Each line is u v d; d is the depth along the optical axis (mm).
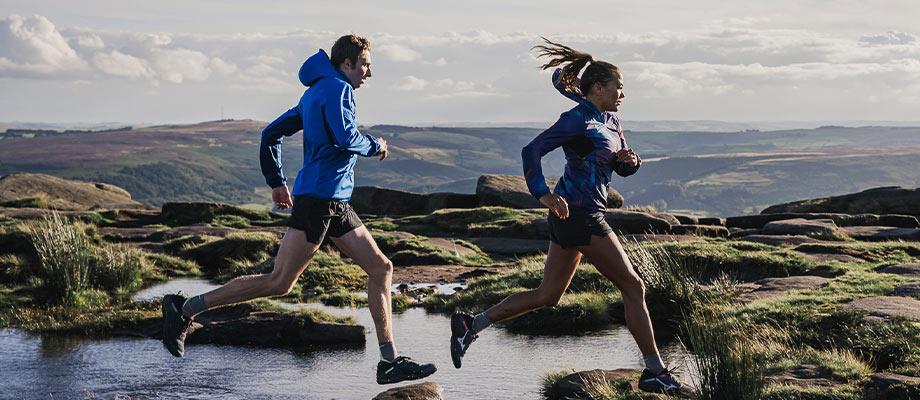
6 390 7613
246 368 8500
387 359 5496
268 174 5695
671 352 8711
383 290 5551
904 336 7246
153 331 10453
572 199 5484
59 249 13727
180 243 20875
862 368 6477
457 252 20359
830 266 13141
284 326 9977
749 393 5730
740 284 12008
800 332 7953
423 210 31359
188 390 7605
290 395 7402
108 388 7684
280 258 5465
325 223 5418
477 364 8516
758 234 20344
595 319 10578
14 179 34062
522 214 25922
